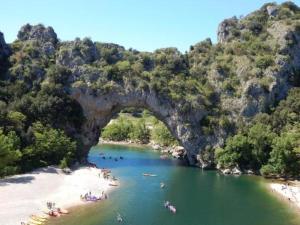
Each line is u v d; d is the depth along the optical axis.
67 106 164.88
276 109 179.12
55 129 154.00
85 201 107.81
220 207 109.06
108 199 111.81
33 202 100.88
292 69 195.62
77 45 183.88
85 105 174.88
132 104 180.75
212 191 127.56
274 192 127.56
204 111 181.00
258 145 161.00
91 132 177.88
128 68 182.00
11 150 124.25
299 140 152.12
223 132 175.75
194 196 120.38
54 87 165.25
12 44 185.75
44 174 131.12
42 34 196.12
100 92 175.25
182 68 194.38
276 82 185.75
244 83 186.88
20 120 143.38
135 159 192.75
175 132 181.50
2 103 145.50
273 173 155.38
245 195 122.88
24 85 164.75
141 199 114.00
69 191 115.38
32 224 86.38
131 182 136.50
